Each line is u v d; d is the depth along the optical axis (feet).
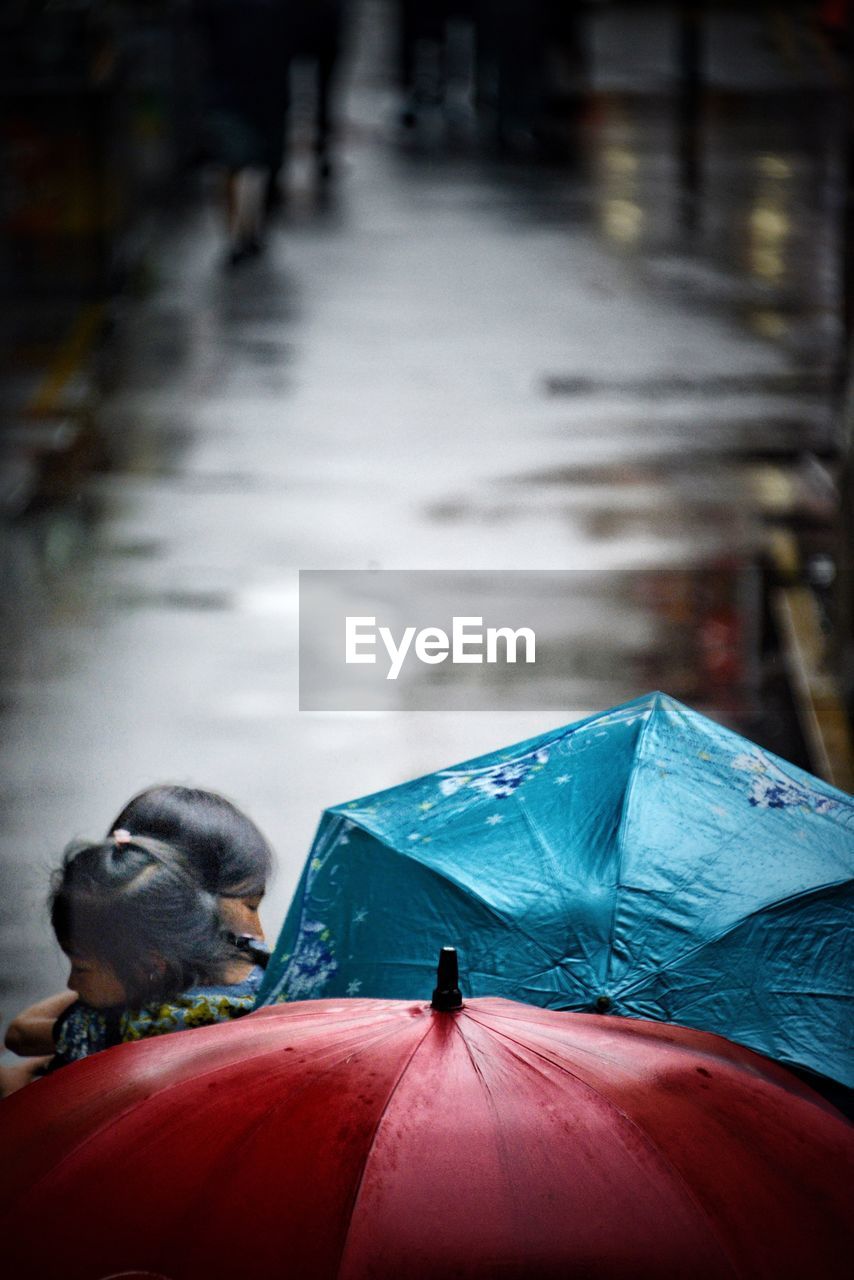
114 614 32.22
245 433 42.52
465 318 52.49
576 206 67.15
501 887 11.62
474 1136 8.50
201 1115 8.77
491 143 78.84
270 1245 8.06
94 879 11.41
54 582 33.71
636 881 11.43
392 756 27.02
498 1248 7.98
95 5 52.13
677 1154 8.55
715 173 72.54
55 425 42.98
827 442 41.65
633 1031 9.71
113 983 11.49
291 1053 9.20
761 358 48.47
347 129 82.28
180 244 61.05
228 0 56.54
